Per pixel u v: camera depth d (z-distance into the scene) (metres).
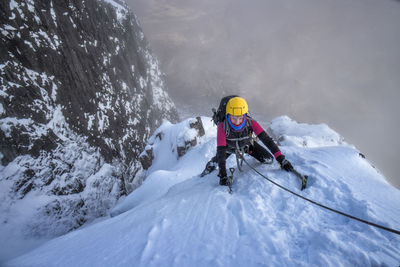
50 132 28.44
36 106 27.88
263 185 2.80
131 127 43.50
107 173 33.25
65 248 3.01
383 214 1.96
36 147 26.47
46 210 24.31
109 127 37.75
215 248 1.89
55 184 26.58
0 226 21.45
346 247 1.62
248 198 2.60
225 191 2.98
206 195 3.01
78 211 26.78
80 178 29.33
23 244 21.45
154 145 28.62
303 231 1.93
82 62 35.59
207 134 25.20
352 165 3.19
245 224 2.13
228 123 2.92
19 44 27.59
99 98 37.53
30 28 28.88
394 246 1.60
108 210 30.06
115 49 45.69
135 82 50.22
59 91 31.06
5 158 24.09
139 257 2.02
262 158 3.35
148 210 3.34
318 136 25.92
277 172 3.09
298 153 3.82
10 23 27.11
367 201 2.15
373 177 2.86
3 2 26.62
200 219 2.40
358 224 1.91
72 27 35.22
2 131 24.38
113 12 48.09
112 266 2.02
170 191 5.06
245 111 2.83
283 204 2.40
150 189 11.37
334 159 3.39
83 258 2.36
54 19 32.19
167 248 2.05
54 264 2.46
